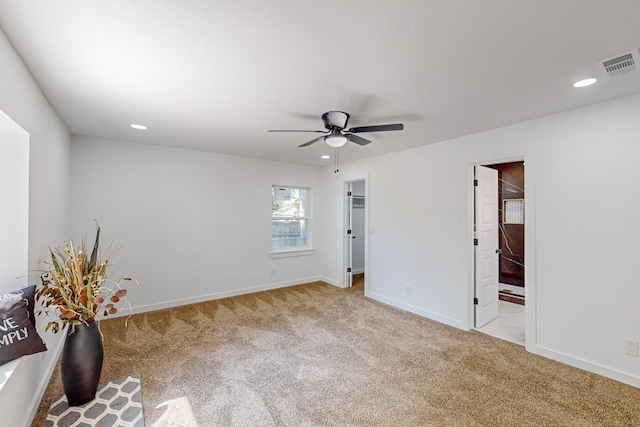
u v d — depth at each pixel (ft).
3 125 5.75
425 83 6.79
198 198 14.48
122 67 6.10
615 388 7.42
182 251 14.06
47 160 7.91
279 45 5.28
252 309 13.47
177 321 11.94
